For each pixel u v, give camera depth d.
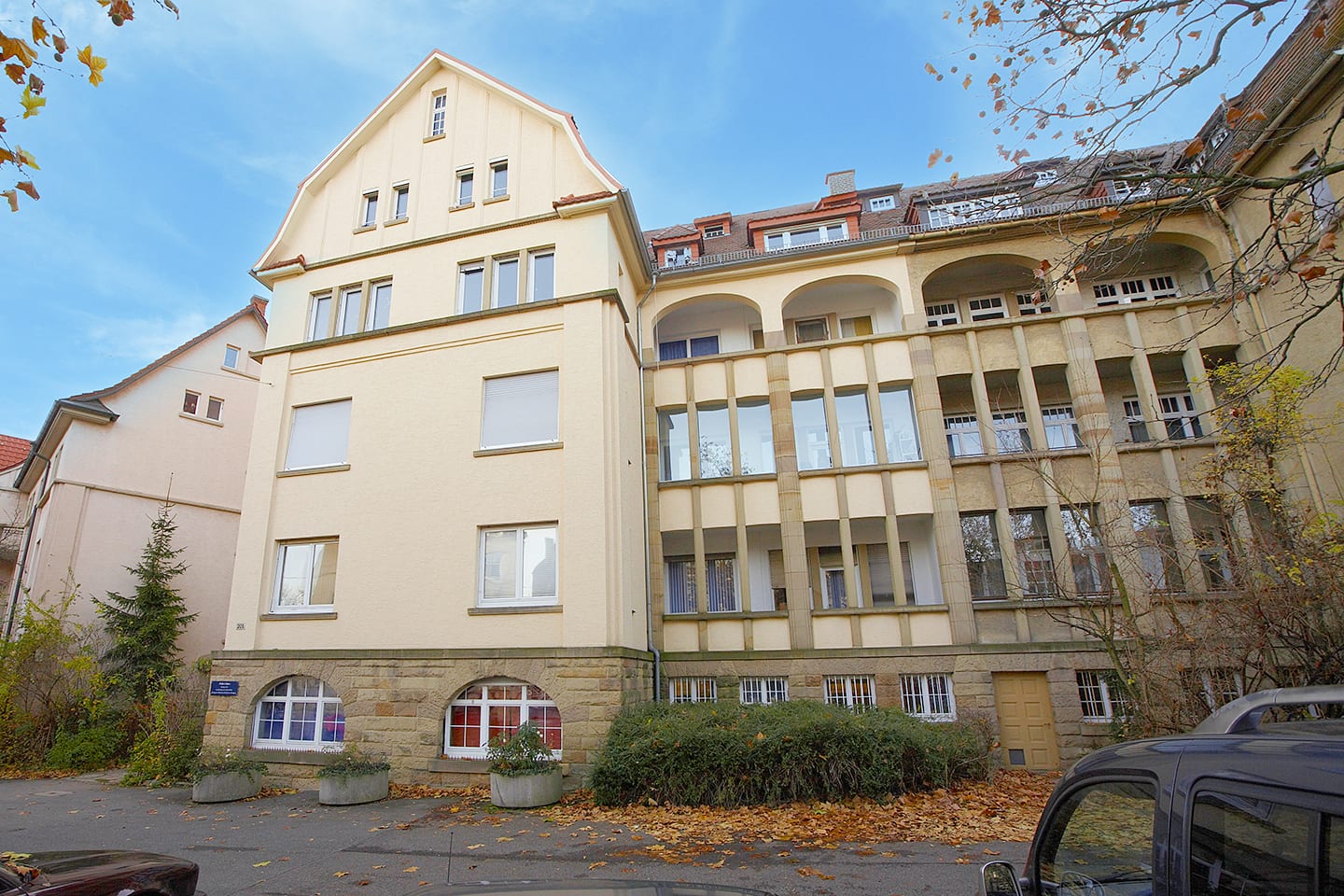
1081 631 14.70
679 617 16.23
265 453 16.30
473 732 13.41
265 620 15.06
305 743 14.23
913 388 16.97
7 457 34.19
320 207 18.39
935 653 15.05
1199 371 15.76
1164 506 15.43
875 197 22.83
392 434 15.52
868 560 17.53
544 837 9.28
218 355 26.41
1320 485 14.12
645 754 11.00
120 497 22.98
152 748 14.92
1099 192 16.72
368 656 13.98
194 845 9.22
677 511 17.05
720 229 22.42
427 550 14.50
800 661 15.45
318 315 17.52
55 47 4.49
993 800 10.73
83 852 5.24
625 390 15.86
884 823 9.44
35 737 17.62
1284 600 10.00
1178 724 10.97
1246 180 5.78
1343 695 2.05
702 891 3.35
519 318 15.47
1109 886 2.53
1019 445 17.05
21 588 22.66
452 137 17.84
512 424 15.03
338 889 7.36
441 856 8.52
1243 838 1.96
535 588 13.94
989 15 6.30
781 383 17.36
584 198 15.64
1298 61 13.16
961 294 19.02
